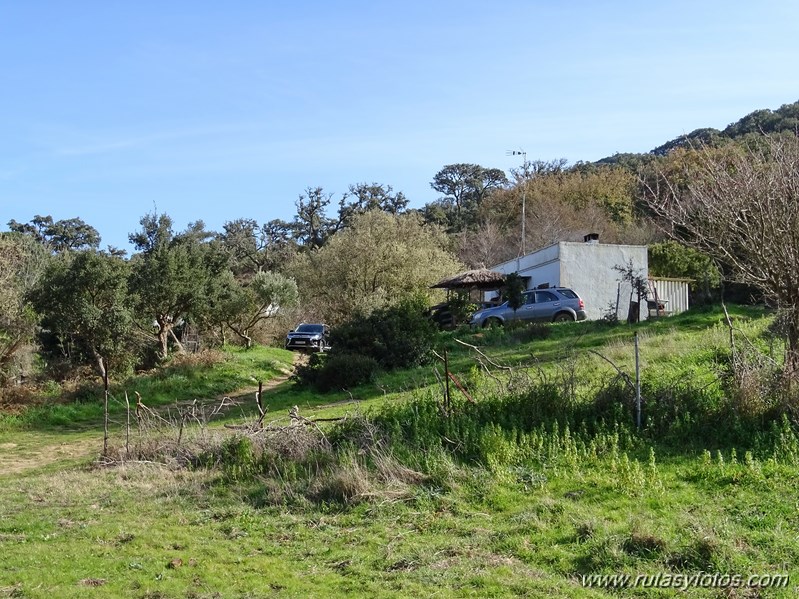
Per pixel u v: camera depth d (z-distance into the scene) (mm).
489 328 23922
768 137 12539
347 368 19891
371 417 11539
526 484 8523
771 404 9617
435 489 8680
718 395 10305
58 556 7227
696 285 27969
